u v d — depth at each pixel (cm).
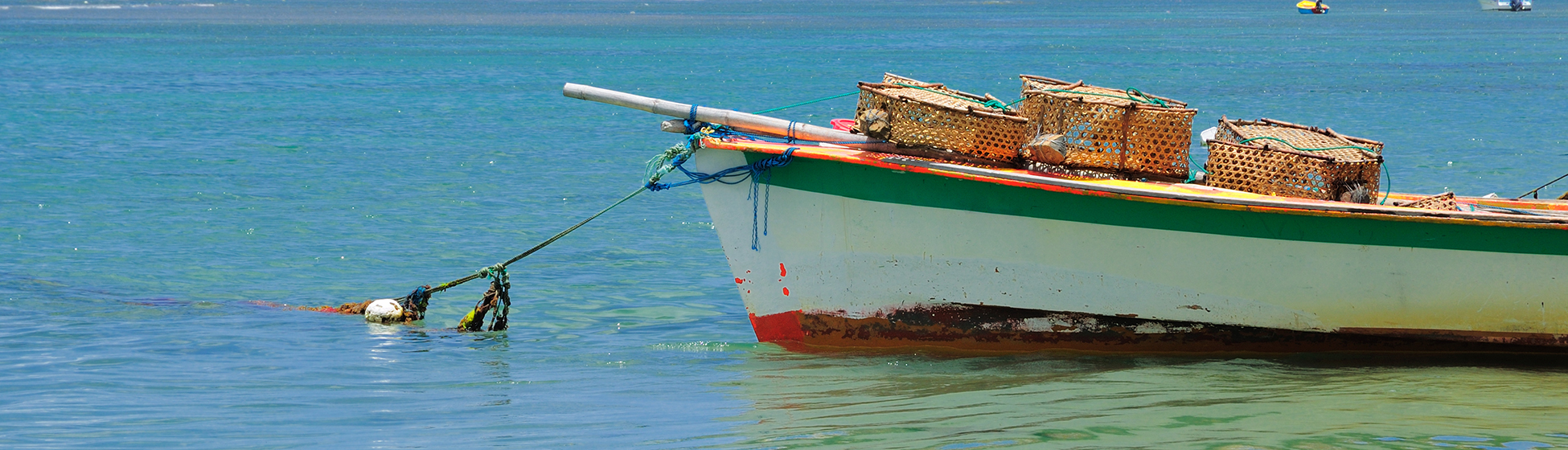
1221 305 1752
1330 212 1633
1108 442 1364
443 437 1420
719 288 2397
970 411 1511
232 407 1554
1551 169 4147
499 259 2697
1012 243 1752
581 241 2884
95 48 12619
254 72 9581
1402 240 1670
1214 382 1644
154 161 4369
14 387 1645
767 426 1449
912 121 1739
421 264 2645
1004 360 1791
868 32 18712
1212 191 1698
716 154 1814
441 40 15688
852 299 1844
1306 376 1678
